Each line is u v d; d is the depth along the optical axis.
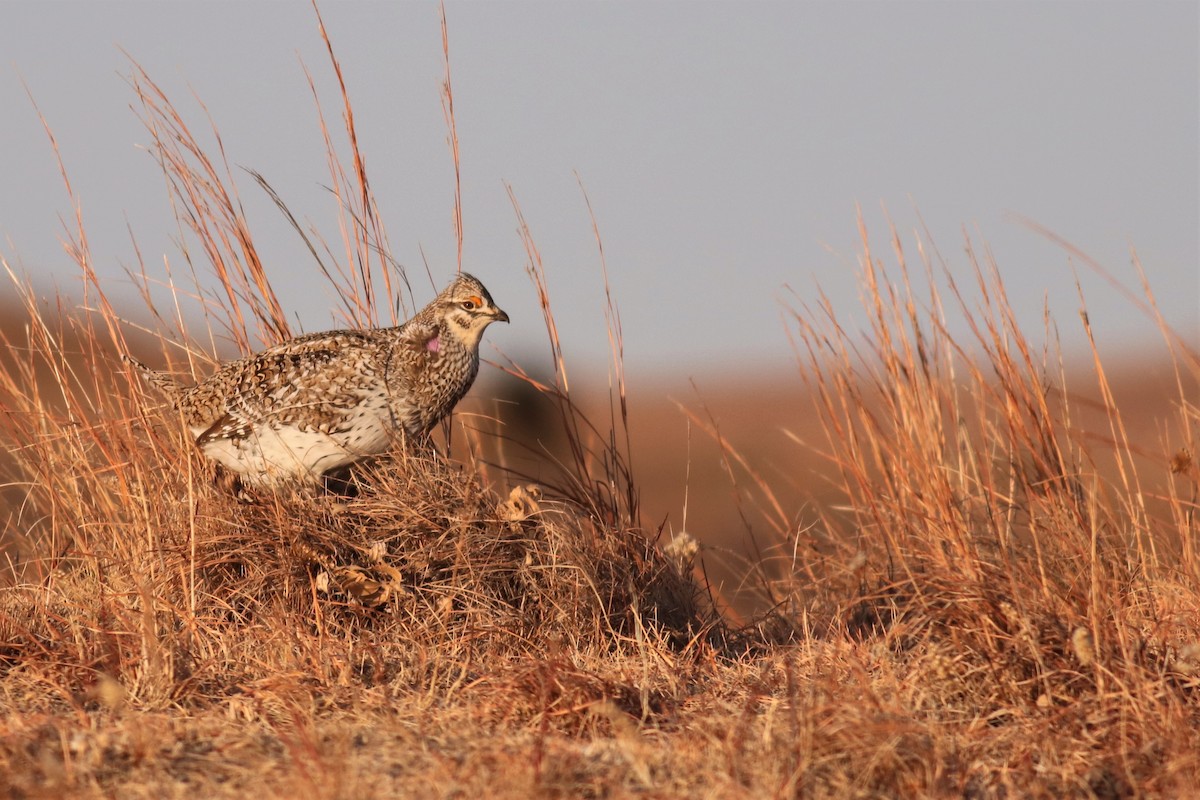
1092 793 10.66
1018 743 11.64
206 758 10.77
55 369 17.22
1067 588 14.12
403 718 12.22
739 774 10.41
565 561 15.99
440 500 16.30
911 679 13.14
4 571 17.31
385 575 15.56
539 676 12.65
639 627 15.14
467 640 14.80
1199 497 16.56
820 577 17.88
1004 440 16.61
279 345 17.84
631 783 10.34
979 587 13.77
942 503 15.38
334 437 17.27
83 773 10.23
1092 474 15.96
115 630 14.00
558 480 18.42
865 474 16.86
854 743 10.73
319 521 16.12
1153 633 14.05
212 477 17.33
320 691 12.95
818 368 17.16
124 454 17.05
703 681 14.24
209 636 14.30
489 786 9.93
